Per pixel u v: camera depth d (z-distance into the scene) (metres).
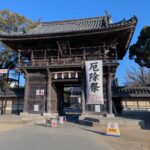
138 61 25.58
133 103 28.30
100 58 26.55
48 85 26.53
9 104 31.84
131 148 10.55
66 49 27.16
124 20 23.25
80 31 24.66
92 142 11.82
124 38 26.22
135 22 22.97
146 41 23.44
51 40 26.97
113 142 12.05
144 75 54.72
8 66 37.44
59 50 27.31
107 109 24.44
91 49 27.28
